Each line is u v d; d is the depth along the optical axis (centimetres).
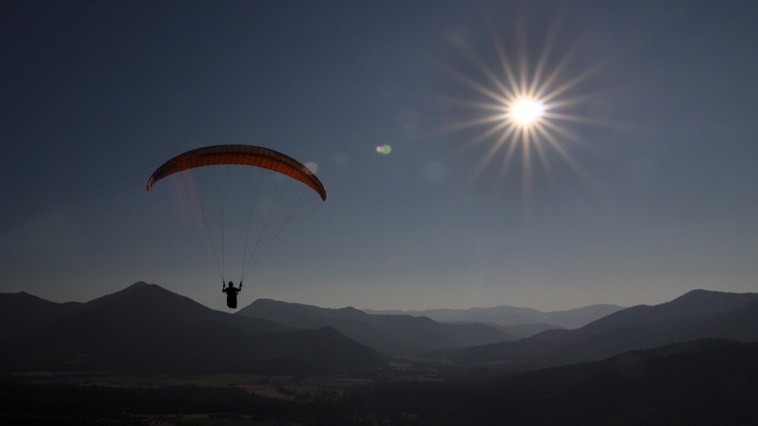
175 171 3519
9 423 13188
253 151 3519
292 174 3753
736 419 11194
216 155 3516
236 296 3319
